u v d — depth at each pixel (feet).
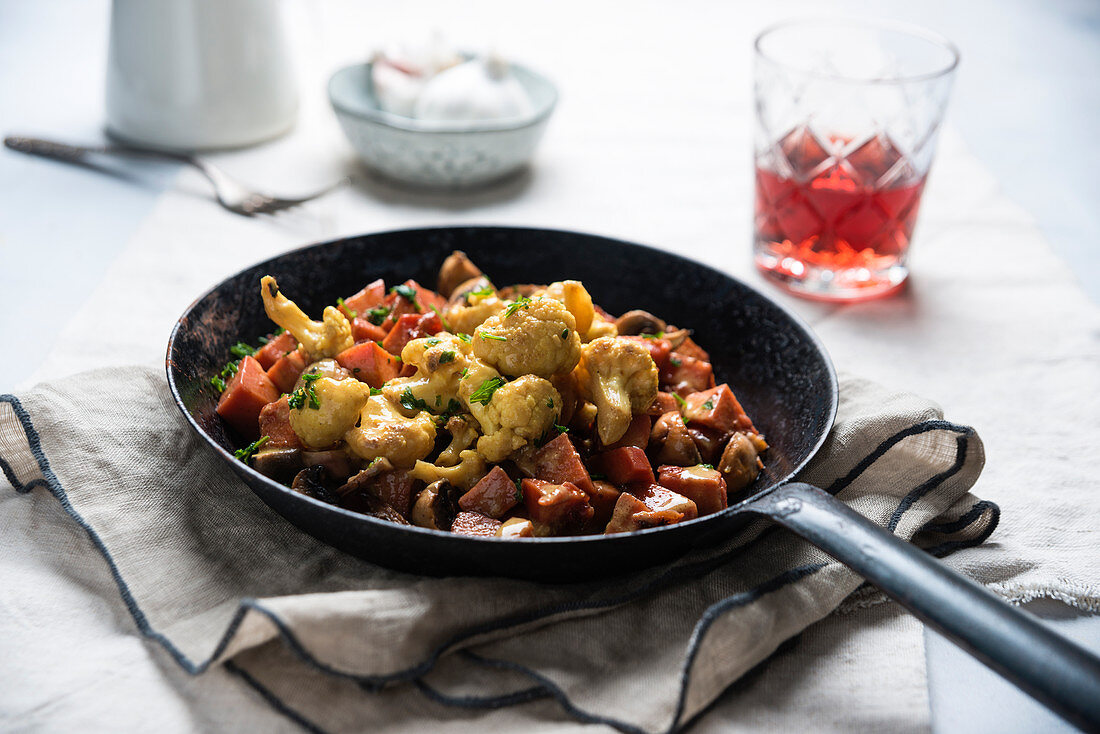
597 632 1.64
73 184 2.50
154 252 2.29
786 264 2.30
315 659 1.52
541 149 2.71
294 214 2.42
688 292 2.03
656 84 3.01
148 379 1.88
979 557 1.77
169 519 1.74
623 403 1.73
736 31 3.30
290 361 1.82
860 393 1.94
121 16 2.50
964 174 2.66
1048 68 3.20
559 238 2.07
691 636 1.64
